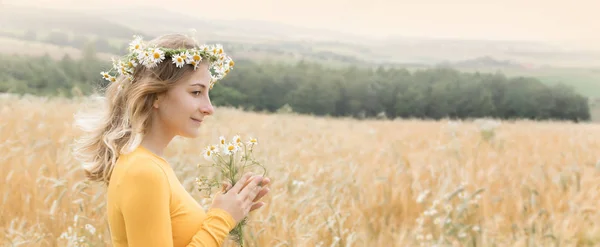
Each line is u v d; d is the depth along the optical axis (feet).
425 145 46.57
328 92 290.35
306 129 58.75
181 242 7.79
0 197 20.12
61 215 18.56
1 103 57.67
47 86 259.60
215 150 8.82
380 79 295.89
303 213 18.26
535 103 288.10
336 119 94.84
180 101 7.82
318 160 33.81
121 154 7.83
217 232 7.75
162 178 7.52
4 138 33.94
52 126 40.60
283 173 24.71
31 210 19.77
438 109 287.28
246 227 15.49
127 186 7.38
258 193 8.44
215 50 8.07
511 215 21.39
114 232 7.72
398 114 290.97
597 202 21.98
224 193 8.68
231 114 77.61
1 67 257.96
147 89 7.66
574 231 18.04
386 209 22.02
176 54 7.82
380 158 35.32
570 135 55.11
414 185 24.25
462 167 27.68
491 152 37.04
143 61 7.66
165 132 8.04
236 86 288.71
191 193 18.83
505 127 68.13
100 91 8.25
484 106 284.41
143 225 7.30
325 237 17.51
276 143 40.16
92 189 20.07
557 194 23.77
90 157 8.10
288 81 290.97
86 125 8.14
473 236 17.06
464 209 18.74
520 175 28.89
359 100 290.15
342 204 21.20
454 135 47.03
